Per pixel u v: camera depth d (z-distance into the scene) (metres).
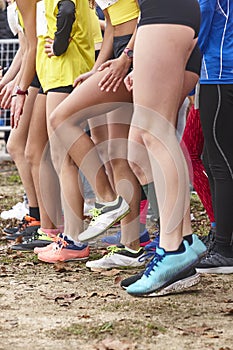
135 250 8.38
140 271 8.17
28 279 7.87
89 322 6.25
